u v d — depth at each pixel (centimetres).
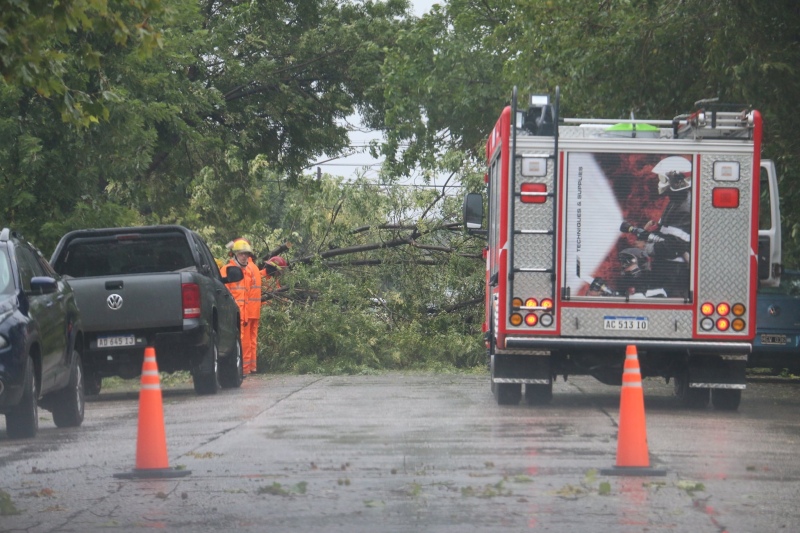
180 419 3123
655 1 4478
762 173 4306
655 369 3416
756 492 1877
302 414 3161
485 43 7181
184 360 3941
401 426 2827
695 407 3447
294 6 9500
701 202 3225
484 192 5675
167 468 2097
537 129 3353
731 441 2561
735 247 3228
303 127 9350
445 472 2081
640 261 3225
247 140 8875
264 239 5956
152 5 2438
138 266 4109
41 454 2469
